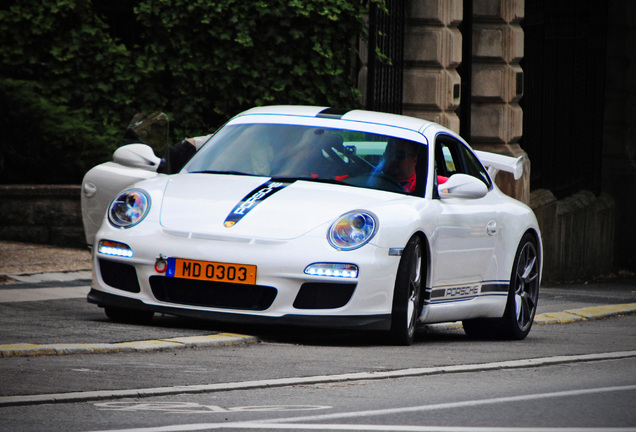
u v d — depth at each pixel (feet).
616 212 220.84
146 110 142.41
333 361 61.05
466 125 169.07
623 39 218.79
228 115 144.66
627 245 220.23
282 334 72.28
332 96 146.72
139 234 68.44
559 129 192.24
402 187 73.92
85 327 68.23
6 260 106.32
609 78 219.61
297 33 143.23
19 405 45.19
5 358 56.44
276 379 53.78
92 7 143.33
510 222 83.51
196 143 88.74
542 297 130.41
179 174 75.77
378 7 145.79
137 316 72.23
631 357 72.08
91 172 79.10
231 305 66.74
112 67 141.49
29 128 129.18
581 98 202.28
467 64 168.76
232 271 66.08
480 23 169.37
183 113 142.82
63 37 140.56
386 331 69.26
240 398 48.80
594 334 90.53
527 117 182.50
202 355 60.80
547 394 53.42
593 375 61.82
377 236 67.05
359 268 66.03
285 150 75.87
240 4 141.79
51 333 64.85
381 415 45.85
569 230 188.34
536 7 182.70
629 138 221.87
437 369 59.77
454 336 85.40
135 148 79.05
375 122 78.59
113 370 54.08
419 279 71.15
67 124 130.41
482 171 86.33
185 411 45.24
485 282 80.28
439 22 157.48
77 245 120.98
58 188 120.78
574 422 45.91
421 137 78.07
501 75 169.78
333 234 66.59
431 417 45.83
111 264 69.51
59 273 100.73
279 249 65.87
